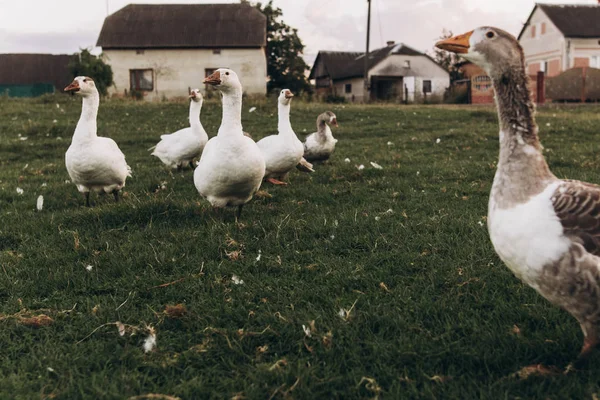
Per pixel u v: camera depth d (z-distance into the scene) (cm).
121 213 267
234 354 144
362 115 823
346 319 158
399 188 334
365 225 246
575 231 113
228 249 221
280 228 240
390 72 1916
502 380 125
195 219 264
